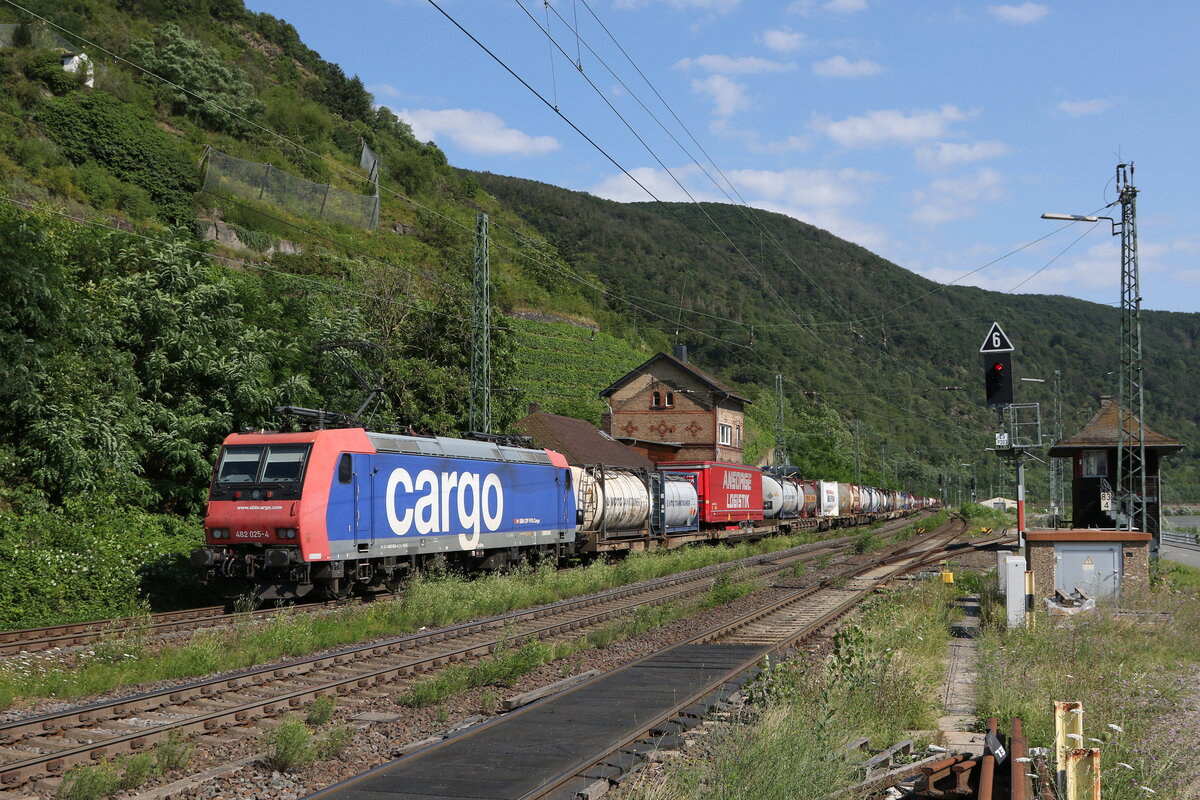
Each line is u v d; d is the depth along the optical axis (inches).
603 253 7175.2
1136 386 1114.1
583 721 361.1
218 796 289.3
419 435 860.0
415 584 733.3
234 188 2714.1
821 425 4001.0
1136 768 293.6
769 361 4645.7
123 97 2763.3
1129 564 687.1
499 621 674.2
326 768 322.0
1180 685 441.4
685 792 268.2
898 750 333.1
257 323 1192.2
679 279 6486.2
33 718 350.3
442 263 3213.6
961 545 1740.9
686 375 2413.9
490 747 323.3
